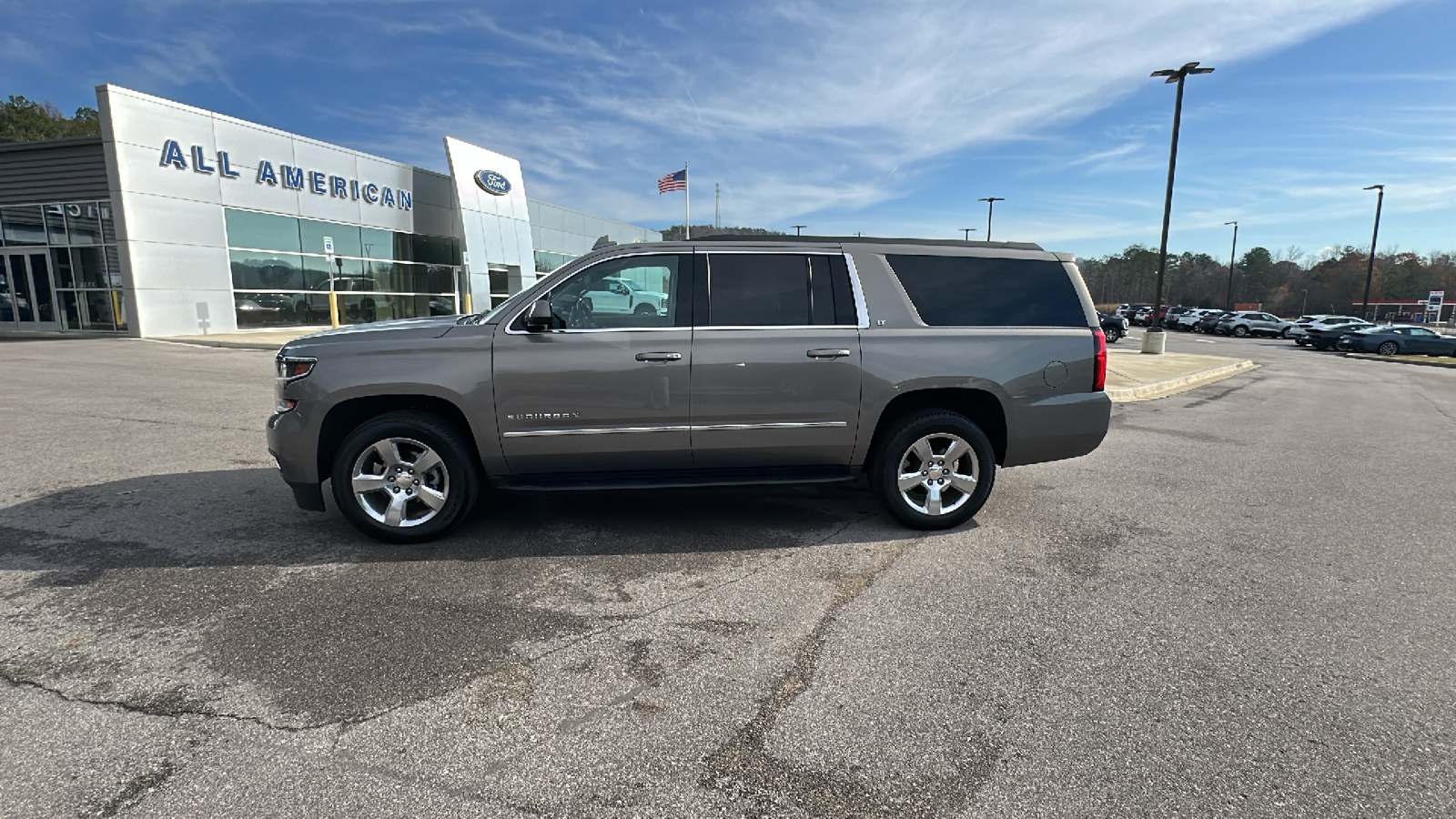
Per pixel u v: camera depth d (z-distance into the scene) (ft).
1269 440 29.07
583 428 14.58
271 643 10.44
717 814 7.10
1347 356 99.96
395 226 89.20
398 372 14.10
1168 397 45.03
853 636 10.93
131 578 12.77
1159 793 7.47
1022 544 15.34
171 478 19.34
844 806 7.23
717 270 15.26
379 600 12.01
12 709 8.68
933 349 15.42
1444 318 257.55
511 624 11.19
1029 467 23.21
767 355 14.84
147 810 7.00
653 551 14.51
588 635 10.85
